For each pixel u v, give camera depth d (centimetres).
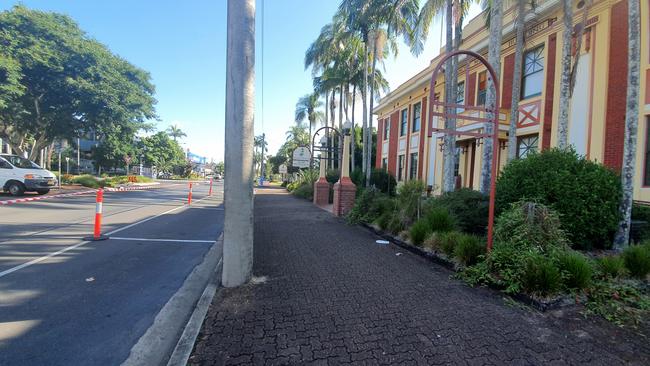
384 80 2400
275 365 271
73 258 599
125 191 2397
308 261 572
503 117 1305
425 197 836
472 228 710
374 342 305
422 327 334
